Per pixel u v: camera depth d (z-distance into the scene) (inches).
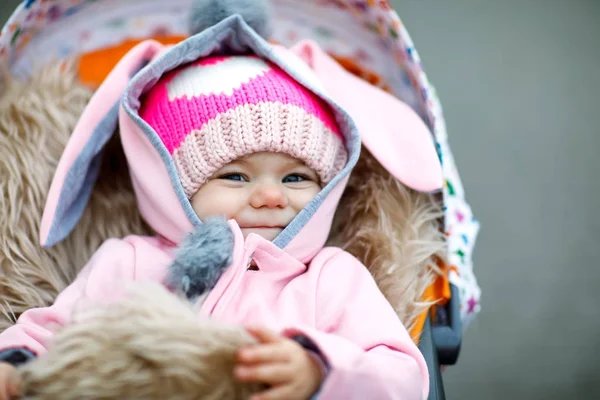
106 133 54.9
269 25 56.6
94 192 58.1
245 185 51.5
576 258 90.2
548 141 98.4
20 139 54.9
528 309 86.8
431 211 56.4
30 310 47.9
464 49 105.6
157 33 61.7
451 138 98.1
